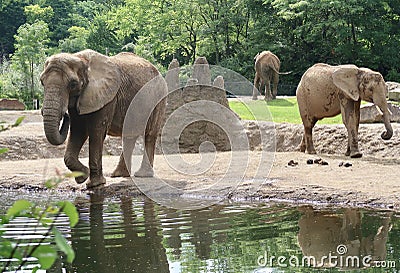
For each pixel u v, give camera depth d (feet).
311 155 55.83
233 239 26.37
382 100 51.70
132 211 33.17
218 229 28.40
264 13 156.46
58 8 269.85
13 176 44.88
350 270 21.61
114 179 42.80
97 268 22.31
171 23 169.17
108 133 42.42
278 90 134.51
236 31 168.45
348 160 51.47
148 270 21.91
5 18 263.08
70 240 26.50
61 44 225.15
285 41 148.36
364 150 57.26
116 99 41.06
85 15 283.18
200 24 169.68
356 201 34.37
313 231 27.63
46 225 8.16
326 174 43.09
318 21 143.23
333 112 55.36
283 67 148.36
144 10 182.70
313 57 147.84
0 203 36.24
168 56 194.49
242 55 159.02
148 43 182.19
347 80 52.75
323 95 55.01
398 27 138.72
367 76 52.19
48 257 7.59
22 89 149.48
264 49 149.18
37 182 42.80
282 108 85.15
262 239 26.37
